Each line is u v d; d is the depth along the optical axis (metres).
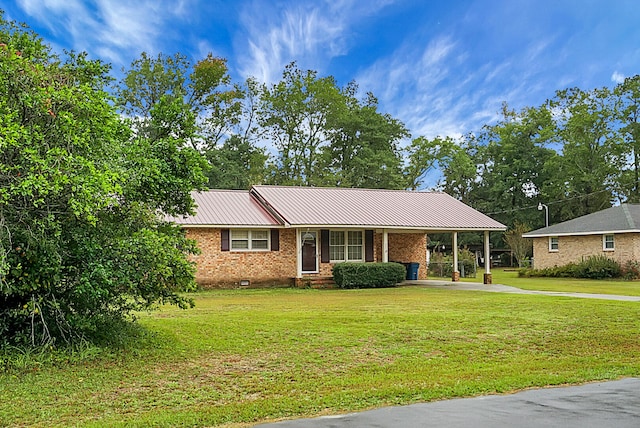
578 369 7.43
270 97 46.75
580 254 33.31
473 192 58.12
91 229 7.93
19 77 7.30
